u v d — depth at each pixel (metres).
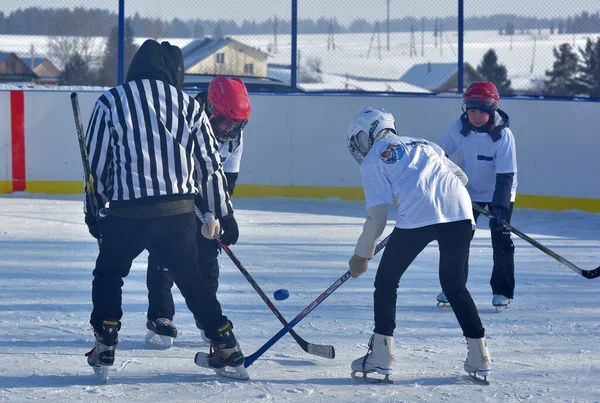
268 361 8.20
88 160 7.12
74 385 7.26
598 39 20.52
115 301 7.23
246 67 22.06
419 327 9.68
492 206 10.42
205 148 7.27
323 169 21.19
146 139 6.96
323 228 17.19
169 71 7.37
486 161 10.66
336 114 21.02
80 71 22.20
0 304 10.30
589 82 20.61
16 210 18.64
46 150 21.16
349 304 10.77
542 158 20.27
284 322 7.95
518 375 7.80
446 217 7.41
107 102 7.03
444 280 7.51
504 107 20.41
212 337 7.39
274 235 16.20
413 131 20.94
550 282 12.41
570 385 7.49
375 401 7.00
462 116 10.84
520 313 10.45
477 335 7.49
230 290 11.43
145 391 7.15
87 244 14.78
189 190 7.16
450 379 7.65
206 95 8.62
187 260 7.20
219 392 7.17
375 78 21.78
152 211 6.96
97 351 7.23
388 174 7.48
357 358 8.36
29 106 20.95
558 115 20.08
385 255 7.54
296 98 21.12
